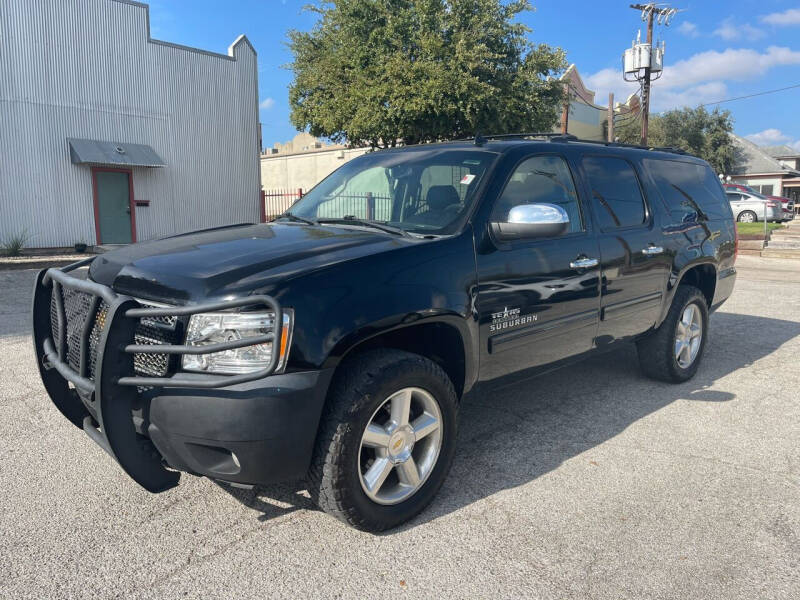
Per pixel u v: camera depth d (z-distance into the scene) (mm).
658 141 45125
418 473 3029
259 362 2480
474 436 4098
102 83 18375
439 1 18422
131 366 2572
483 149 3850
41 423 4137
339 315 2623
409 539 2867
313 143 42531
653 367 5160
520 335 3555
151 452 2709
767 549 2824
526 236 3322
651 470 3613
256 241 3164
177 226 20578
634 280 4453
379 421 2908
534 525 3002
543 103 19859
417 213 3586
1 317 7664
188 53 20359
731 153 47000
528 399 4867
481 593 2484
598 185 4340
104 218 18797
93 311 2697
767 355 6336
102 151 18156
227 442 2447
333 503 2717
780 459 3795
